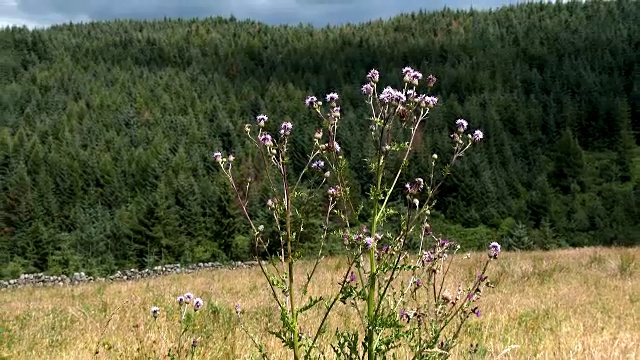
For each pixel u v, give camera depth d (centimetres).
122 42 17462
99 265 5828
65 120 10988
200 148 10000
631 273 1409
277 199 329
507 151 9381
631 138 10269
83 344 689
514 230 6116
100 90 13175
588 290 1120
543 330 703
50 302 1418
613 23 16200
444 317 394
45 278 3378
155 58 16825
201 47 18062
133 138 10694
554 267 1511
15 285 3191
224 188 6425
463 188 7406
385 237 339
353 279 358
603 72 13000
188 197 6856
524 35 16412
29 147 8856
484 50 15838
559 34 15725
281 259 326
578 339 628
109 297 1374
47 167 8312
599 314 828
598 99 11038
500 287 1145
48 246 6053
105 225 6725
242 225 6309
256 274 1984
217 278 1916
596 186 8706
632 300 984
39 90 13288
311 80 14425
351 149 7350
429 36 17500
